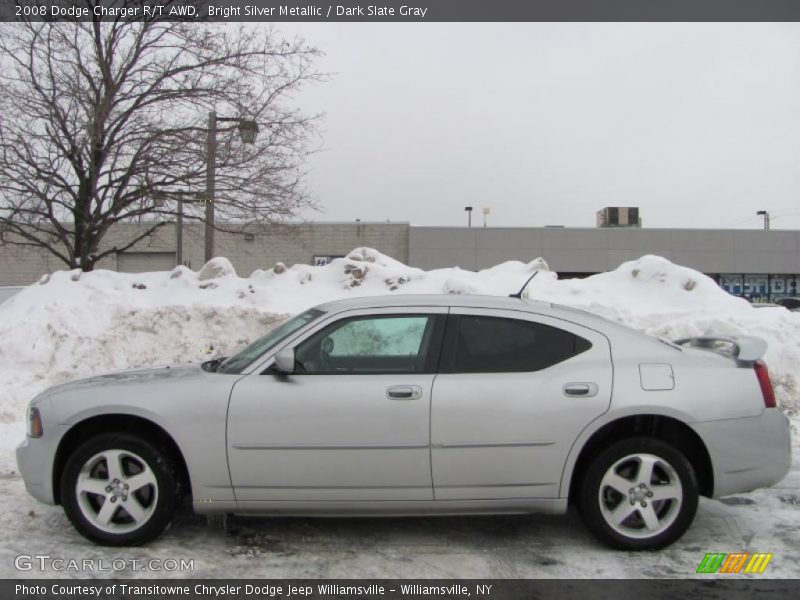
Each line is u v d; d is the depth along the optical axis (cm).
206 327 912
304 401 401
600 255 3672
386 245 3628
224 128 1188
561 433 399
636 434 414
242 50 1179
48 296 980
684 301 967
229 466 401
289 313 926
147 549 414
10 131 1102
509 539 437
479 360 415
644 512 405
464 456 398
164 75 1162
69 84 1088
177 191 1193
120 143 1170
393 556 410
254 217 1230
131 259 3394
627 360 416
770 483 413
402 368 416
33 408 424
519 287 983
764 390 418
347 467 399
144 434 419
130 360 881
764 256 3716
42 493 416
